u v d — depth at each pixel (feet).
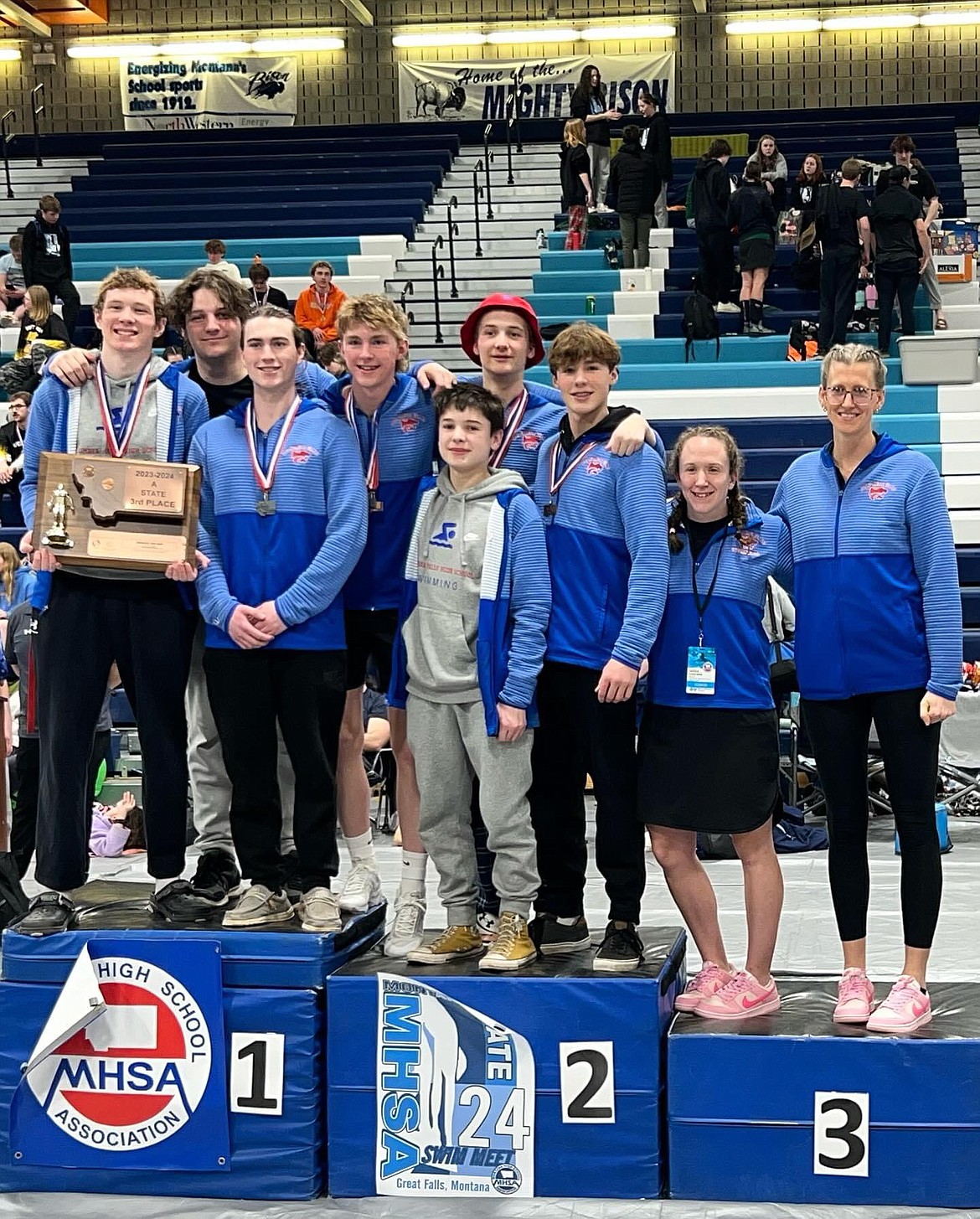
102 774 30.14
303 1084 12.75
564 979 12.55
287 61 76.43
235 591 13.16
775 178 50.34
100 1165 13.00
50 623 13.38
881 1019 12.46
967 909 21.76
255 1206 12.66
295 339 13.29
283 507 13.11
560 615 13.19
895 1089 12.14
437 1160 12.66
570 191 55.26
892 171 44.78
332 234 59.88
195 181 66.18
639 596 12.75
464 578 13.00
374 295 13.78
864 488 12.99
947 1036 12.18
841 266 44.16
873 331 47.14
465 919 13.47
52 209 49.19
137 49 76.69
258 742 13.16
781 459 40.19
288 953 12.84
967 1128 12.07
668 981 13.26
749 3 74.13
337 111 76.74
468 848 13.44
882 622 12.82
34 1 74.23
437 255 57.26
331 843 13.37
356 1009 12.78
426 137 69.87
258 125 76.74
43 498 12.99
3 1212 12.58
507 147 68.59
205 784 14.30
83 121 77.30
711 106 74.90
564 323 48.52
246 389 14.40
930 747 12.89
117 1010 12.97
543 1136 12.56
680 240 55.06
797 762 29.43
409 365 14.76
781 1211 12.10
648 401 44.11
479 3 75.82
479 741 12.91
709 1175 12.37
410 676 13.19
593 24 75.10
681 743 13.07
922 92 73.51
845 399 12.85
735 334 47.73
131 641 13.37
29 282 49.29
